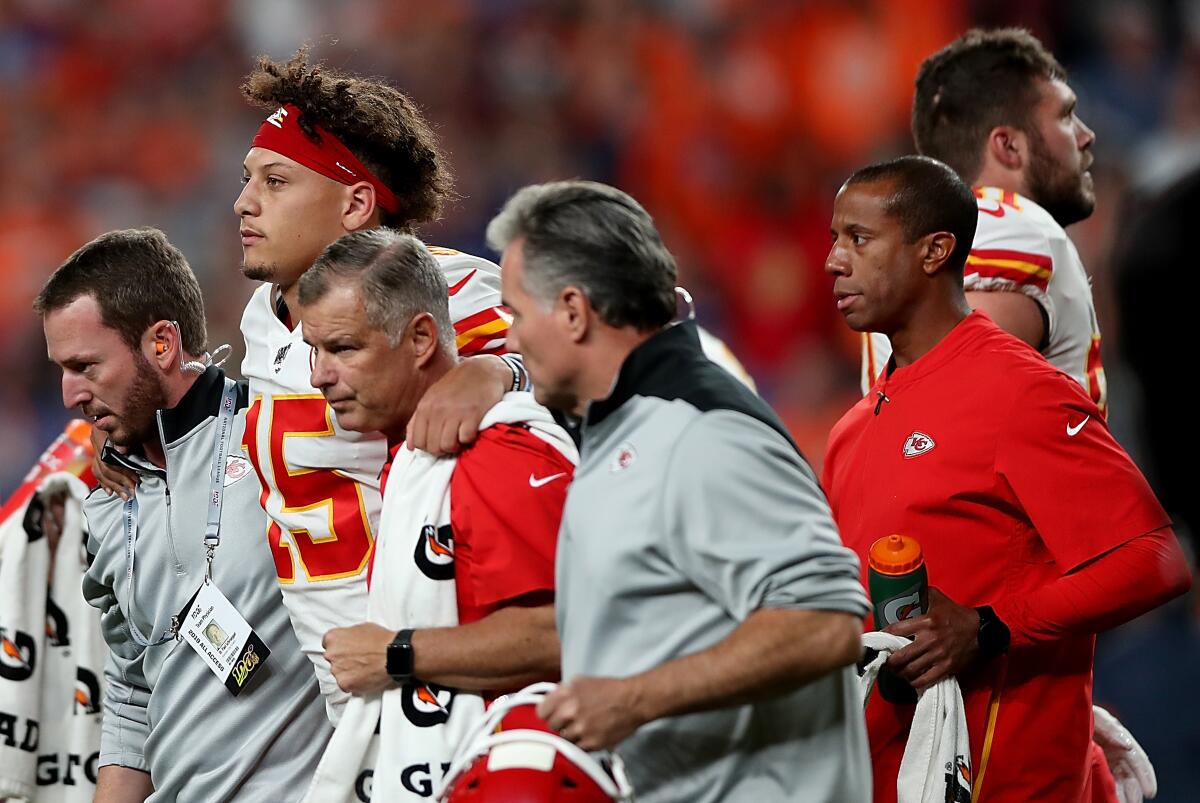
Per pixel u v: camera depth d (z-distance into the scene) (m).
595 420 9.04
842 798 9.08
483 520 9.74
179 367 12.28
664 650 8.83
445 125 42.50
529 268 9.04
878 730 11.21
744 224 39.97
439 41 43.66
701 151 41.25
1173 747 16.16
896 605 10.69
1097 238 32.16
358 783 10.39
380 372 10.30
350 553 11.13
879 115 40.88
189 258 39.78
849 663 8.60
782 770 9.02
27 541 13.70
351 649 10.13
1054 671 11.29
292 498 11.25
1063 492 10.78
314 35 44.44
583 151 42.09
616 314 8.98
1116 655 16.73
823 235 39.25
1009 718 11.19
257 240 11.78
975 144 13.83
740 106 41.50
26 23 44.47
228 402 12.39
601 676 8.93
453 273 11.70
